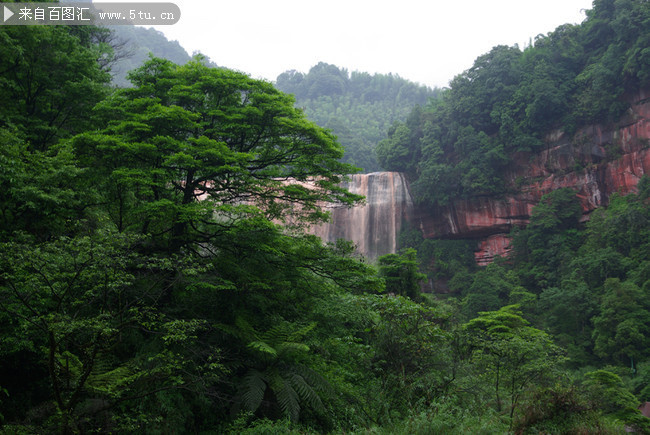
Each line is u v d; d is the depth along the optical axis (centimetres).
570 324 5359
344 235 7875
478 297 6109
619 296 4931
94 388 845
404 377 1291
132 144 1260
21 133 1377
